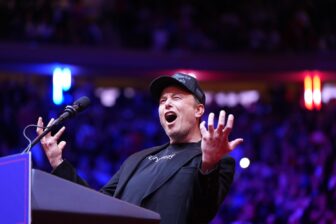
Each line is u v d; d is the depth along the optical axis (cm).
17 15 2669
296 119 2539
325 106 2686
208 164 547
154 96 675
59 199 454
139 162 650
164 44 2873
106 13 2825
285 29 3034
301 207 1717
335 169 1811
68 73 2722
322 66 2978
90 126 2372
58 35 2706
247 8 3095
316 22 3084
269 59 2961
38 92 2705
